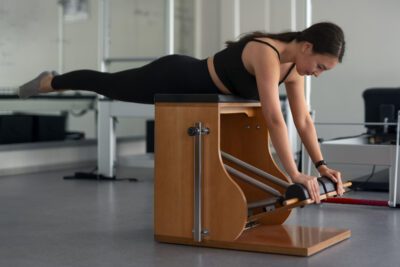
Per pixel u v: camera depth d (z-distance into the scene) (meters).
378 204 4.97
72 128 9.54
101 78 3.97
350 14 8.68
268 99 3.35
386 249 3.56
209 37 9.89
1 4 8.34
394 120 5.90
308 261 3.27
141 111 6.61
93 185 6.38
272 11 9.30
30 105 8.34
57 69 9.02
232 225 3.47
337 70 8.75
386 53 8.49
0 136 7.66
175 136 3.58
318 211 4.81
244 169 3.98
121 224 4.28
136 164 7.00
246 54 3.43
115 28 9.74
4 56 8.41
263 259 3.29
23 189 6.07
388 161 5.02
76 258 3.34
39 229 4.11
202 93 3.65
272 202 3.67
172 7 6.75
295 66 3.60
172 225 3.63
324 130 8.80
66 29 9.10
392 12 8.44
